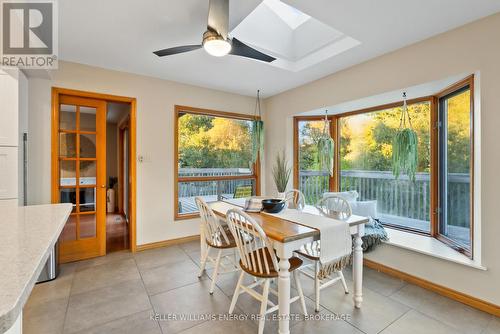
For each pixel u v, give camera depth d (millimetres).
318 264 2217
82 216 3078
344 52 2629
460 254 2287
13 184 2199
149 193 3410
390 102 3119
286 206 2635
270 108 4391
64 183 2955
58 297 2217
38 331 1775
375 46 2494
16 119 2219
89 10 1923
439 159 2812
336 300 2193
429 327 1833
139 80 3318
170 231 3582
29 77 2684
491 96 1951
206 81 3574
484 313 1986
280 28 2867
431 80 2311
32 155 2697
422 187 2984
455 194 2602
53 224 1171
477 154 2066
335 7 1874
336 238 1855
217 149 4109
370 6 1861
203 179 3949
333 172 3928
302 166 4137
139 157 3330
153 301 2162
